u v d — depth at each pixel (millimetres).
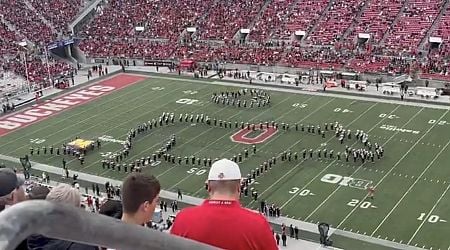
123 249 2336
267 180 43938
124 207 5078
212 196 5086
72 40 85062
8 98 68312
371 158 46500
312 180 43594
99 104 65312
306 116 57625
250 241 4727
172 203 40906
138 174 5215
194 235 4770
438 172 43719
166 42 85625
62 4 92062
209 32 84938
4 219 2158
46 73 75250
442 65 67812
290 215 38531
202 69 75688
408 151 48031
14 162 50438
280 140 51781
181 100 64938
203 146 51375
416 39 73312
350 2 81375
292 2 84938
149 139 53625
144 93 68625
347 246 34281
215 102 63375
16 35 83938
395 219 37156
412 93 63469
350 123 55125
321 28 79250
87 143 52031
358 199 40188
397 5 78625
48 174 47438
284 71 73875
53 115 62344
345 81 67938
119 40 87375
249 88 68062
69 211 2271
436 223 36281
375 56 72250
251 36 81875
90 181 45750
